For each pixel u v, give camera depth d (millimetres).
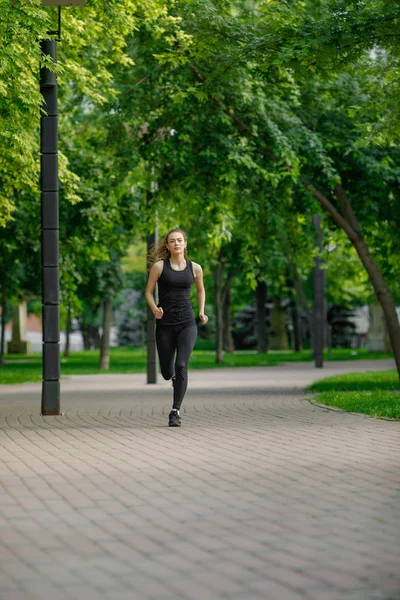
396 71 18609
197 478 9352
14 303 56500
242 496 8375
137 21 20625
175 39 19422
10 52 14930
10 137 17016
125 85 22359
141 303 63094
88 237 30719
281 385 27125
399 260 24297
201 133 21641
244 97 20531
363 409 16516
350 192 23047
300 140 21531
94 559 6129
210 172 22000
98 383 29953
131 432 13656
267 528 7055
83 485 8984
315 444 12016
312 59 16688
